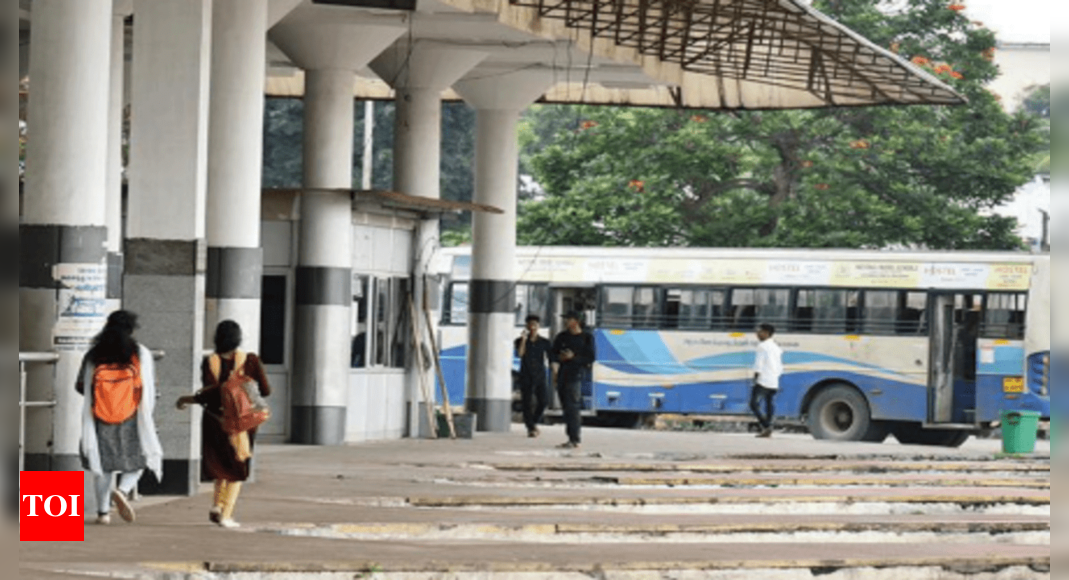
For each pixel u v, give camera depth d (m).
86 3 22.91
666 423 61.16
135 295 26.62
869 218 63.12
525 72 47.03
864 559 22.91
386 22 39.41
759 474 35.91
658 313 56.50
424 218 43.50
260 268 30.58
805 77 46.50
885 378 53.56
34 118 22.94
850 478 34.75
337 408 39.28
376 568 20.05
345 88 39.97
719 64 42.44
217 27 30.73
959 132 64.88
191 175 26.66
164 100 26.69
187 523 23.31
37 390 23.08
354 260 40.97
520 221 66.94
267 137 78.12
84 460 22.16
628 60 40.66
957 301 53.09
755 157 64.75
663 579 21.53
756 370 50.03
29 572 18.31
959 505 31.47
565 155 67.38
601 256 57.22
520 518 26.05
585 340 41.47
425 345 43.62
